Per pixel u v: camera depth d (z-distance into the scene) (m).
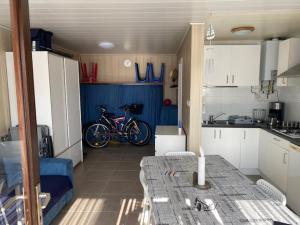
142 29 3.34
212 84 3.85
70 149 3.97
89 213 2.69
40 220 0.96
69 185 2.85
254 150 3.76
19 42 0.84
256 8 2.42
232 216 1.33
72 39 4.08
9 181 1.42
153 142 5.91
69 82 3.92
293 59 3.23
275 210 1.40
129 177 3.77
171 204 1.47
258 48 3.75
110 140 5.86
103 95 5.84
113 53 5.80
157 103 5.84
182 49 4.24
